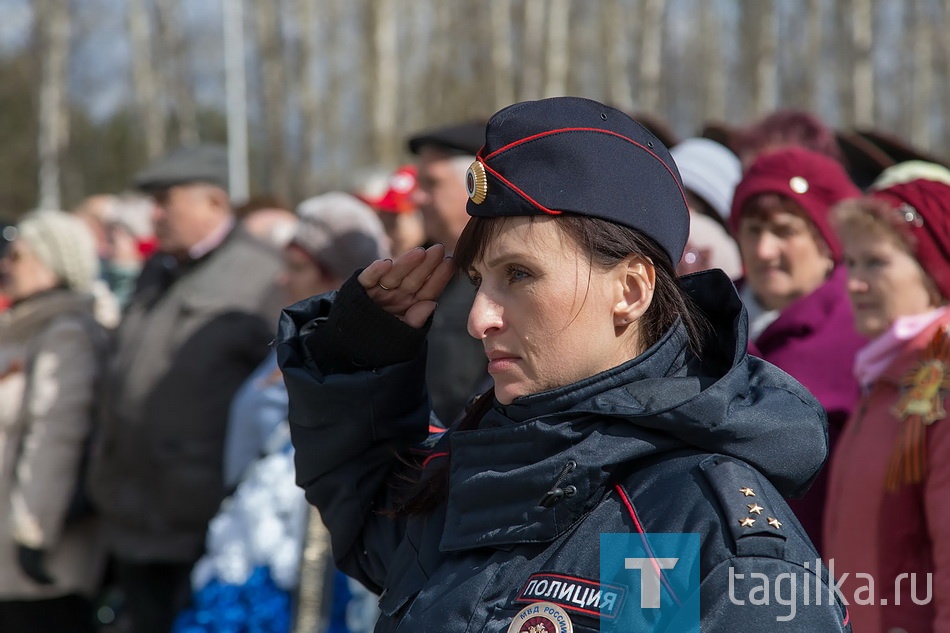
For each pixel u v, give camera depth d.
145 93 20.33
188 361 4.03
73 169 23.58
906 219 2.46
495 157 1.49
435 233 3.50
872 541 2.35
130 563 4.09
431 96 19.67
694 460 1.41
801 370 2.68
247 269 4.18
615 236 1.46
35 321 4.27
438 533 1.60
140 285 4.43
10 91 23.06
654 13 15.52
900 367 2.40
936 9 17.73
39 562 4.14
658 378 1.47
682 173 3.53
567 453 1.42
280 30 18.31
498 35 16.83
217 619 3.22
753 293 3.05
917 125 17.12
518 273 1.50
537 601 1.38
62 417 4.17
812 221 2.78
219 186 4.34
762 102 14.93
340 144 20.16
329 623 3.05
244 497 3.29
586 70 19.78
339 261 3.55
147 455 4.03
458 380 2.99
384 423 1.79
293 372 1.79
